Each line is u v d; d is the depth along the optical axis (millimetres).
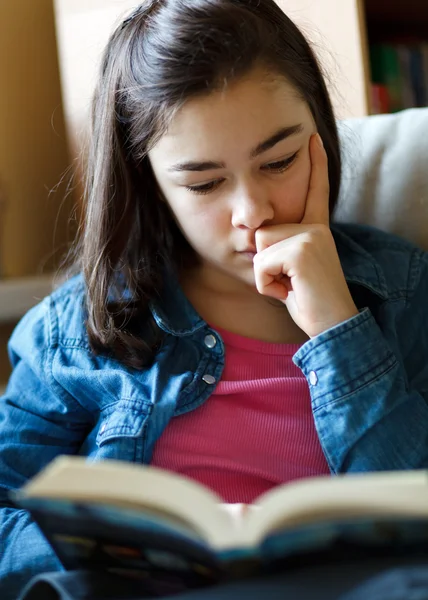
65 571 726
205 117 873
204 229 945
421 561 575
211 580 615
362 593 520
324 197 976
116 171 1052
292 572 574
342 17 1452
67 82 1727
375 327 928
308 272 914
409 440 896
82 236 1201
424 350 1043
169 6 978
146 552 624
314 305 914
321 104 1052
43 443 1028
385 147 1188
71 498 557
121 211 1059
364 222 1193
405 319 1049
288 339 1037
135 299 1041
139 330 1045
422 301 1064
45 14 1999
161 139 924
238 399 982
